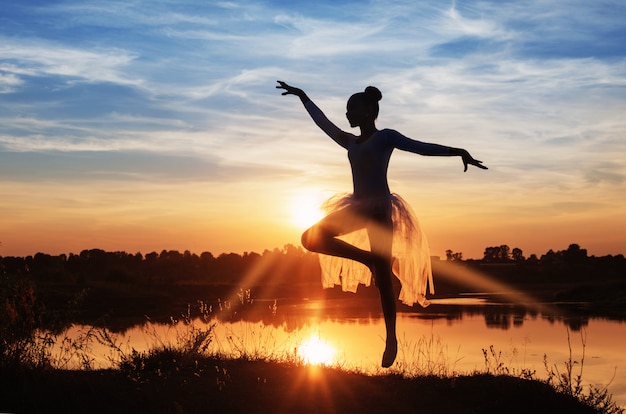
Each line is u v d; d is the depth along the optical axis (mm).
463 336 19625
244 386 8195
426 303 6832
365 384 8648
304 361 10188
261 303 37344
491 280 72938
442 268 42469
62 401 7051
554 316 28875
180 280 53281
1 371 7785
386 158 6402
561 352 16422
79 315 25031
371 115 6551
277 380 8562
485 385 8797
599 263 85438
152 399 7406
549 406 8281
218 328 18109
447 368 11586
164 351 9648
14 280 9109
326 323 22984
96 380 7805
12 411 6809
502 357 15102
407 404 8000
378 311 30359
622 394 11453
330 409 7570
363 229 6801
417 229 6629
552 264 83125
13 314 8633
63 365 8820
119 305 31234
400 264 6898
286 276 61062
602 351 16750
